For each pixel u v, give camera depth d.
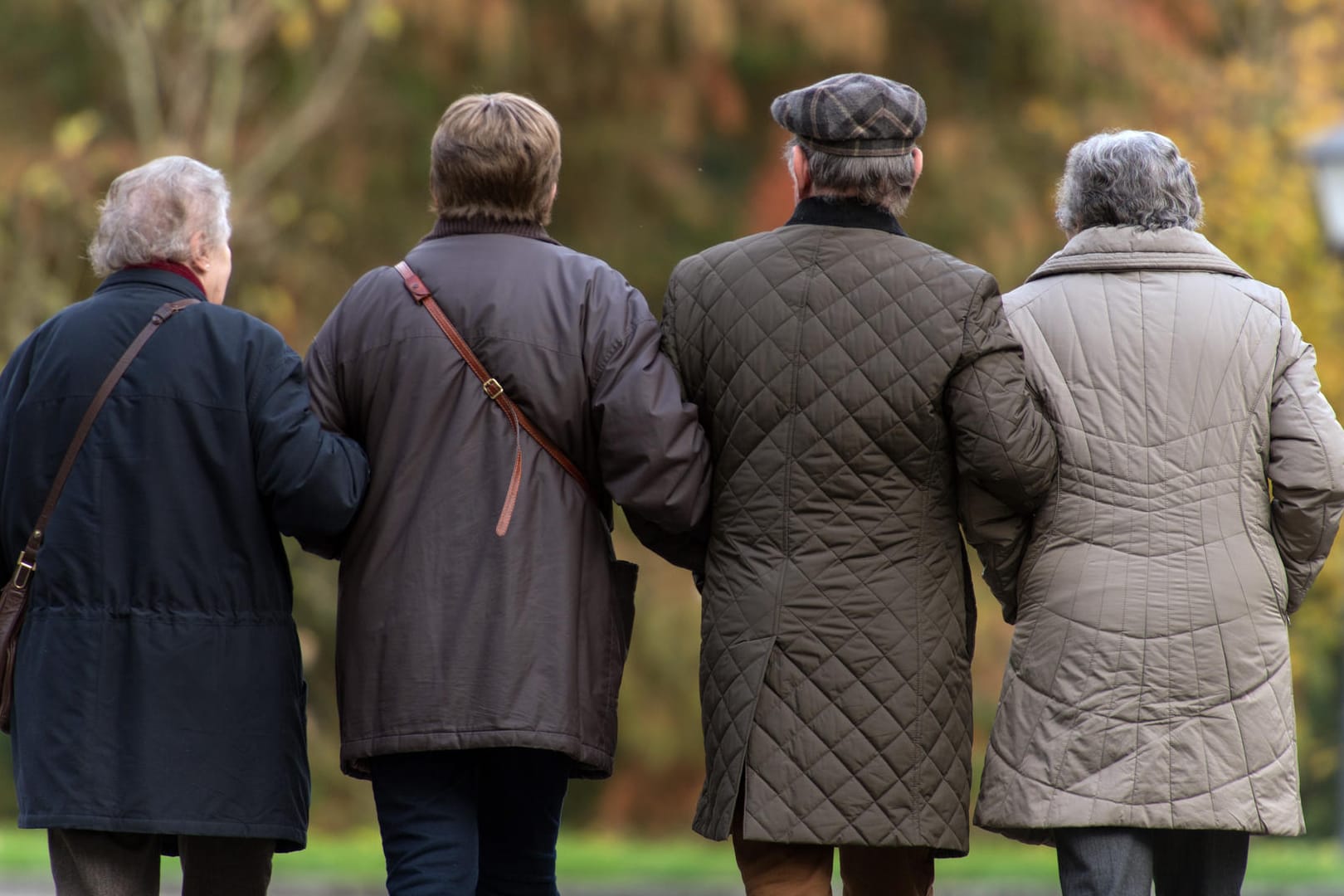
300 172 55.47
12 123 53.72
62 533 14.46
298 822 14.84
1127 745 14.54
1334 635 54.84
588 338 14.92
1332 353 50.94
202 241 15.18
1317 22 58.75
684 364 15.10
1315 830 69.56
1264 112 55.53
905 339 14.48
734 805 14.38
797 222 15.08
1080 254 15.29
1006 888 32.94
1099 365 14.96
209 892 15.14
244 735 14.49
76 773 14.16
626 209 57.47
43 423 14.66
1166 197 15.29
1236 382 14.88
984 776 15.10
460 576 14.61
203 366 14.65
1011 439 14.36
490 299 14.95
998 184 56.91
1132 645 14.59
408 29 53.12
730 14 52.88
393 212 57.00
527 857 15.62
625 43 53.12
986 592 53.94
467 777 14.94
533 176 15.27
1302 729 67.81
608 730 15.08
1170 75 57.28
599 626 15.05
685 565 15.62
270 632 14.70
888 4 59.47
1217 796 14.48
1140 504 14.73
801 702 14.35
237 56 51.94
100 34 53.72
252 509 14.62
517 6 52.38
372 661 14.67
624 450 14.70
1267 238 51.22
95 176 49.69
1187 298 15.03
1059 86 58.44
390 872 14.81
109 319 14.80
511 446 14.80
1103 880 14.61
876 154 14.87
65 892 14.49
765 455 14.66
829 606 14.42
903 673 14.40
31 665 14.41
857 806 14.26
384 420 14.98
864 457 14.52
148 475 14.47
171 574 14.41
